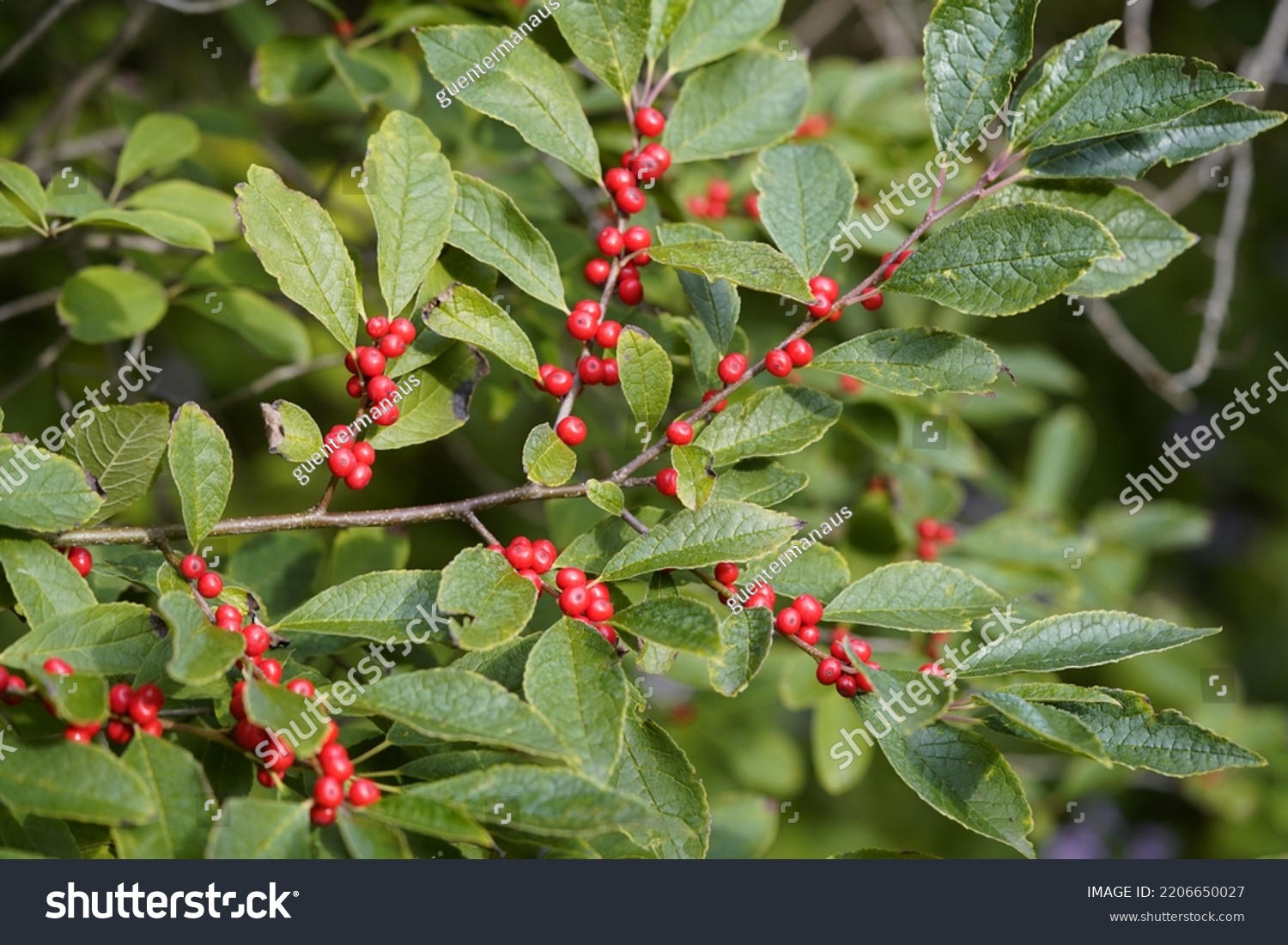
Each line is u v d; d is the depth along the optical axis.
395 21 0.85
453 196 0.71
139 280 0.85
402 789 0.65
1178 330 1.30
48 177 0.93
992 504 1.25
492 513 1.05
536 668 0.67
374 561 0.79
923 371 0.70
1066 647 0.69
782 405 0.71
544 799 0.65
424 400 0.71
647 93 0.76
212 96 1.08
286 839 0.64
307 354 0.89
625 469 0.71
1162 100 0.70
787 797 0.96
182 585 0.69
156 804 0.65
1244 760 0.68
